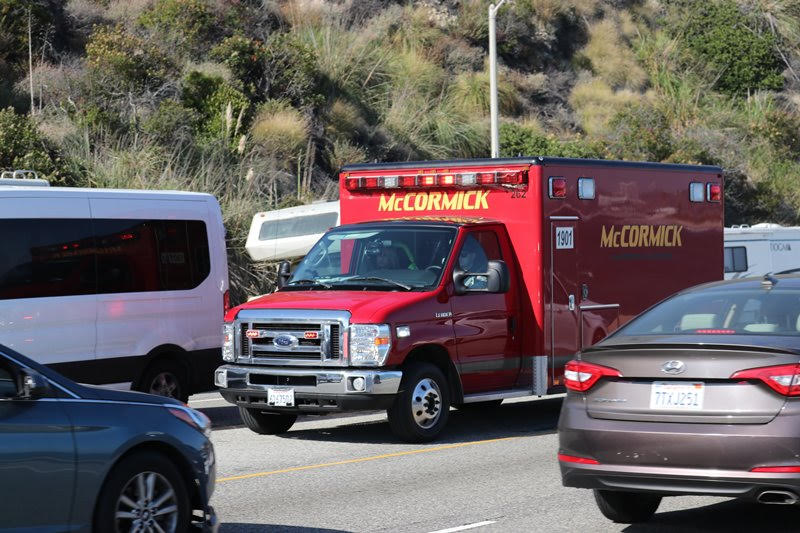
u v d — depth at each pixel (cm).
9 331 2277
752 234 4725
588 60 8250
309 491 1869
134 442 1303
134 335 2503
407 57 6931
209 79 5512
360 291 2411
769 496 1355
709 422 1387
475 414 2892
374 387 2250
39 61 5378
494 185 2608
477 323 2466
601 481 1464
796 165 8025
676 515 1684
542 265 2566
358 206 2847
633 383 1455
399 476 2003
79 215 2425
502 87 7238
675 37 9006
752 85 8788
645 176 2853
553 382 2598
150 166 4631
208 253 2684
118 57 5291
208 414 2898
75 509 1252
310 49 6166
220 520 1650
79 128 4759
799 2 9525
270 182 5116
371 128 6228
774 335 1452
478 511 1711
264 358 2355
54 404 1257
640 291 2827
